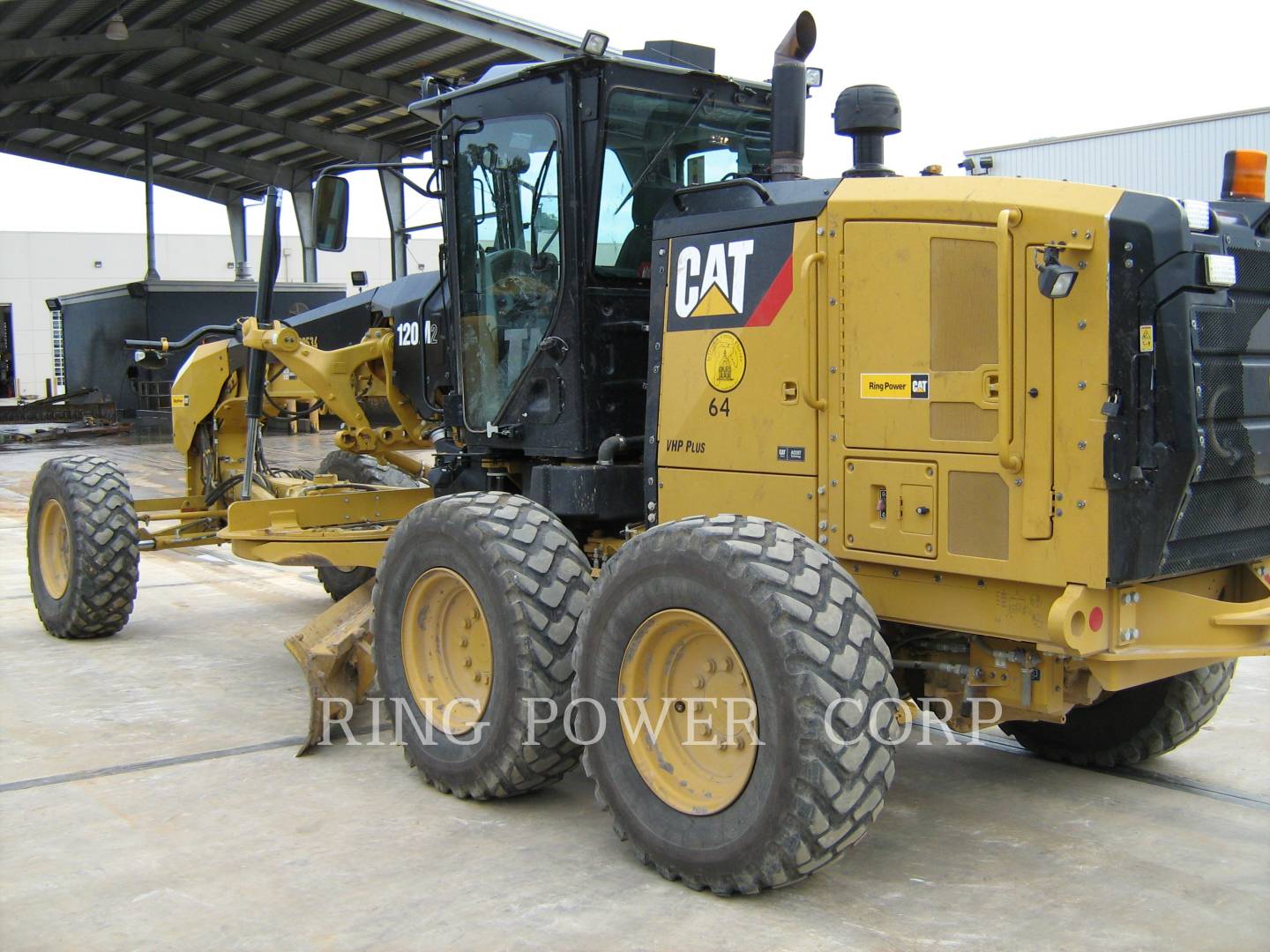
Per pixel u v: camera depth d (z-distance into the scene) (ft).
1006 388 10.84
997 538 11.10
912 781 14.98
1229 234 10.91
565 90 14.84
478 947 10.43
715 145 16.15
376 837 13.00
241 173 82.94
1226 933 10.72
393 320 21.08
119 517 22.06
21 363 150.61
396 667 14.90
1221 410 10.72
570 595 13.53
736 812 11.09
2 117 75.92
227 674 20.06
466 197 16.47
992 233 10.96
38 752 15.88
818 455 12.25
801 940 10.53
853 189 12.00
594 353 15.14
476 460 17.28
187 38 59.16
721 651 11.67
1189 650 10.96
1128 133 51.98
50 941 10.59
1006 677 12.07
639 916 11.02
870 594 12.25
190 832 13.10
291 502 20.39
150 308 75.15
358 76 63.52
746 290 12.75
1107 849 12.71
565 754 13.53
